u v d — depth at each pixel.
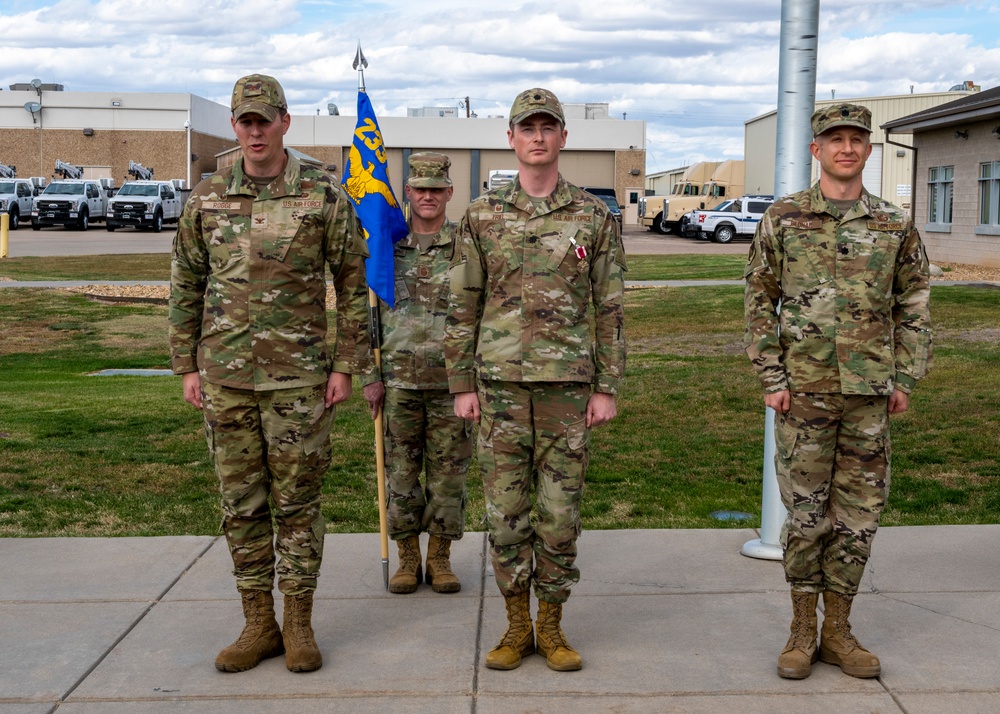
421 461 4.89
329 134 51.41
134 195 41.19
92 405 9.61
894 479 6.81
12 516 6.10
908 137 38.28
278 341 3.82
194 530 5.86
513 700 3.68
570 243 3.80
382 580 5.02
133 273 23.89
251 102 3.72
